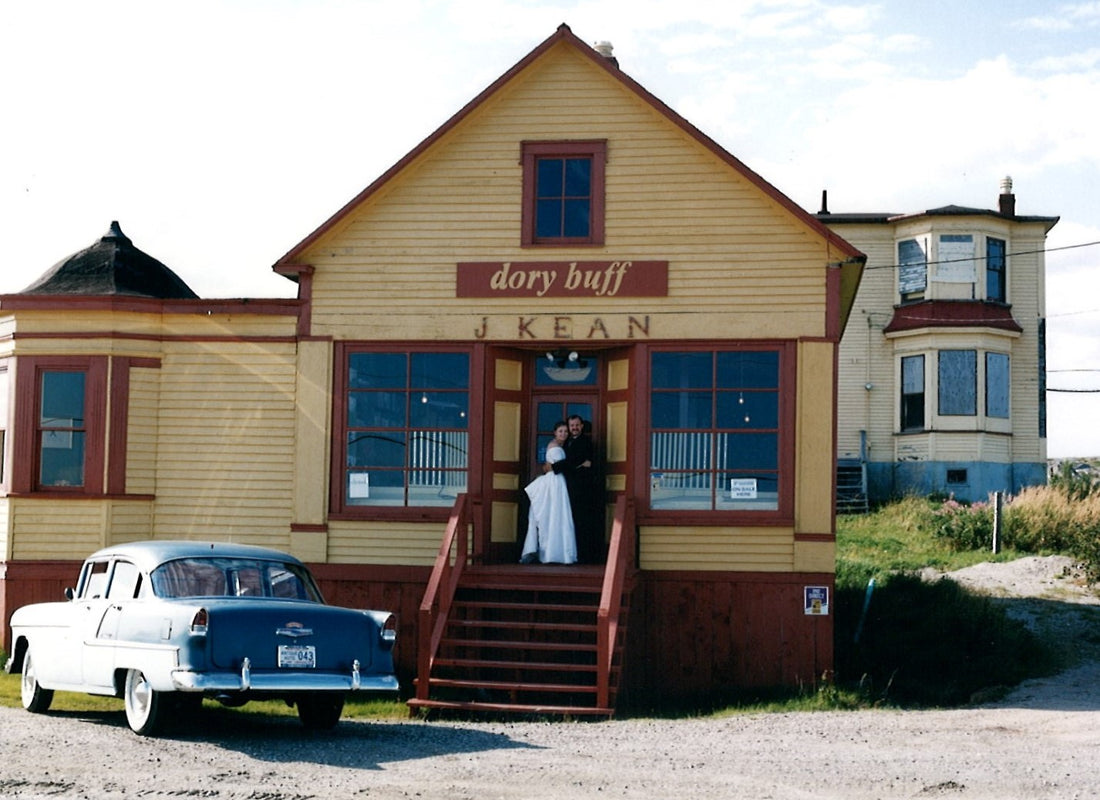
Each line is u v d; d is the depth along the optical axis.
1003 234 38.97
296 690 12.02
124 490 19.00
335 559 18.62
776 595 17.69
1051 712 14.94
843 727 13.79
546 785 10.20
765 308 18.00
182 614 11.95
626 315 18.27
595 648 15.72
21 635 14.82
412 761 11.20
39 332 19.23
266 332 19.12
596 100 18.56
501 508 18.73
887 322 39.12
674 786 10.20
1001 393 38.28
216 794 9.66
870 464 38.72
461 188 18.73
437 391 18.69
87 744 11.79
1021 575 25.36
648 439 18.16
